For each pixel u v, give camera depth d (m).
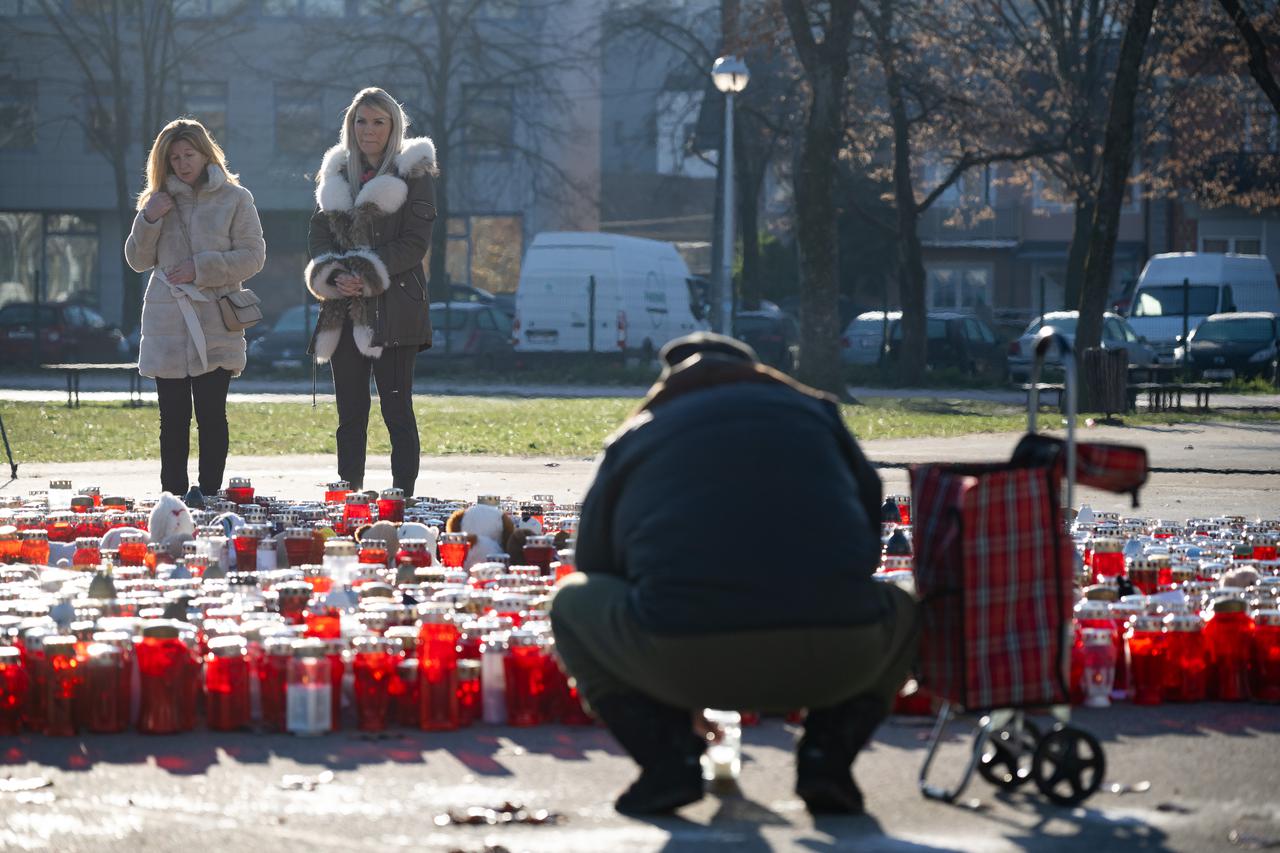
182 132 15.68
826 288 43.44
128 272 73.69
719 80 44.38
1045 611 6.57
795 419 6.55
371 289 15.60
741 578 6.14
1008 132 55.19
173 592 9.55
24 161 82.31
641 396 48.06
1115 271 89.62
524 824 6.51
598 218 89.38
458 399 45.34
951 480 6.69
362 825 6.46
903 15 52.78
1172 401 46.28
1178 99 65.06
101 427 32.19
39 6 81.75
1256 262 65.06
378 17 81.75
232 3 82.25
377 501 14.69
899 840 6.29
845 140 55.56
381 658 8.06
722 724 7.39
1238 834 6.36
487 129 77.00
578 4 83.06
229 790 6.98
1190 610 9.31
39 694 7.98
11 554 12.38
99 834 6.31
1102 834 6.39
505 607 9.12
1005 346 63.56
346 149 16.03
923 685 6.74
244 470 22.61
